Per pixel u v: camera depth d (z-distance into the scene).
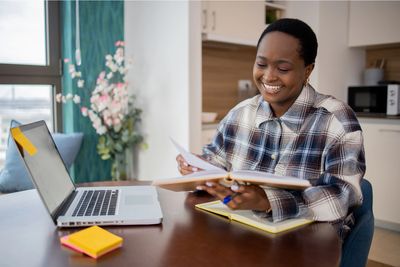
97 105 2.63
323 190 1.04
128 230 0.97
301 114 1.21
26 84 2.71
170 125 2.76
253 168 1.30
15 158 2.36
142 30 2.90
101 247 0.82
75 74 2.62
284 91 1.17
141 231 0.96
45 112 2.88
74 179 2.88
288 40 1.13
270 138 1.28
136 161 3.06
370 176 3.11
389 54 3.67
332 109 1.20
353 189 1.04
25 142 0.98
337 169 1.09
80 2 2.79
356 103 3.48
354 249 1.02
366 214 1.10
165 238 0.92
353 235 1.03
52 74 2.83
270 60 1.15
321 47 3.34
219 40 2.88
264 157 1.29
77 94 2.83
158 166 2.88
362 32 3.48
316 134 1.18
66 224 0.97
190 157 1.14
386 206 3.04
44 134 1.21
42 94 2.84
